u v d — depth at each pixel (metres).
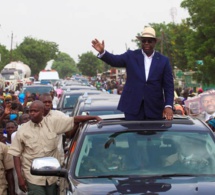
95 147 6.65
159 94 7.52
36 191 8.22
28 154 8.39
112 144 6.67
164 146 6.61
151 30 7.48
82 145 6.71
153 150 6.57
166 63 7.51
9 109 10.43
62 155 9.74
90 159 6.54
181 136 6.73
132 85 7.52
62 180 6.97
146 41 7.46
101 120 7.38
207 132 6.82
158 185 5.90
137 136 6.74
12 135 10.91
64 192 6.45
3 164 9.38
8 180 9.46
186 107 14.46
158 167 6.41
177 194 5.64
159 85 7.50
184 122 7.06
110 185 5.97
